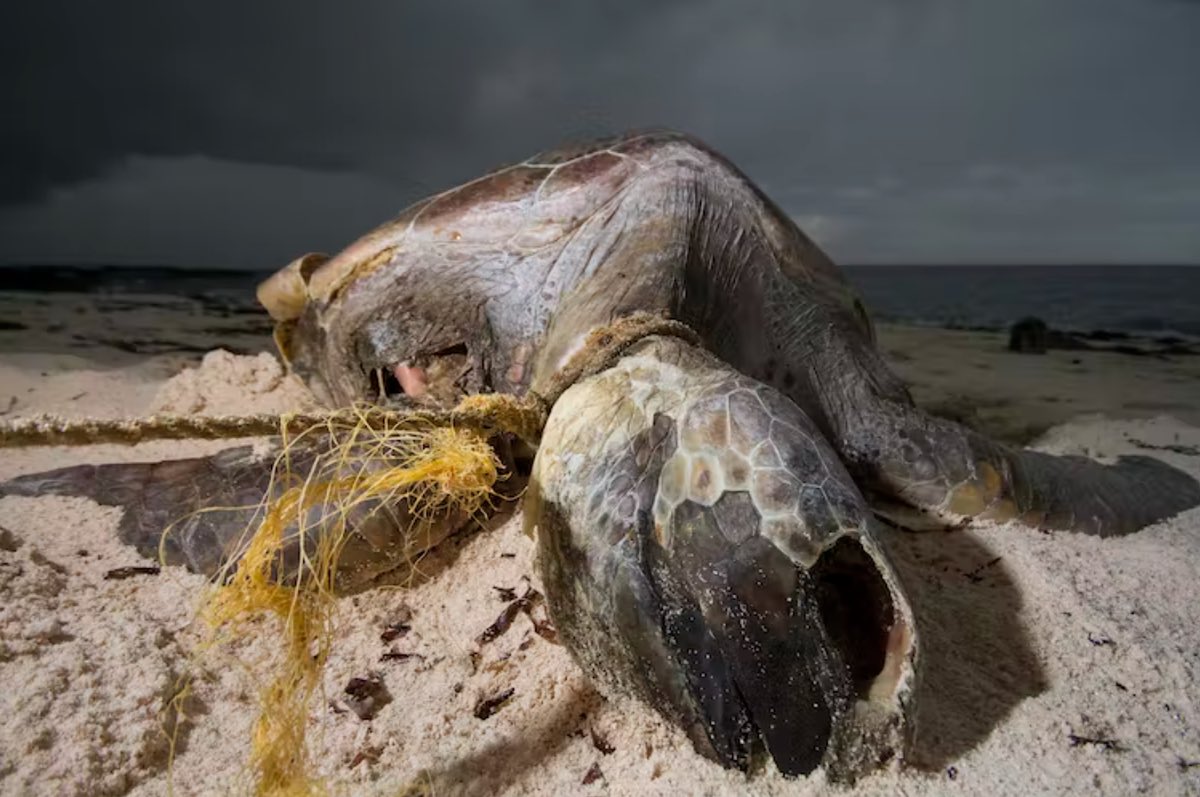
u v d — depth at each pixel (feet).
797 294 1.37
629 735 0.84
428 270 1.33
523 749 0.83
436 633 1.01
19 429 0.63
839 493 0.78
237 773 0.78
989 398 2.66
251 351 3.18
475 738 0.85
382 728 0.85
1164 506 1.46
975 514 1.27
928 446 1.28
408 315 1.36
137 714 0.82
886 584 0.77
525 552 1.12
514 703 0.89
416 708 0.89
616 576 0.82
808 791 0.76
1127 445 2.00
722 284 1.29
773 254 1.35
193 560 1.07
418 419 0.83
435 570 1.11
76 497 1.23
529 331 1.25
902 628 0.77
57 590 0.99
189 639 0.95
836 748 0.75
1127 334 4.70
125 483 1.25
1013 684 0.95
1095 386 2.90
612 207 1.23
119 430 0.66
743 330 1.32
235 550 1.06
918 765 0.80
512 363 1.27
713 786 0.77
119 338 3.42
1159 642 1.02
